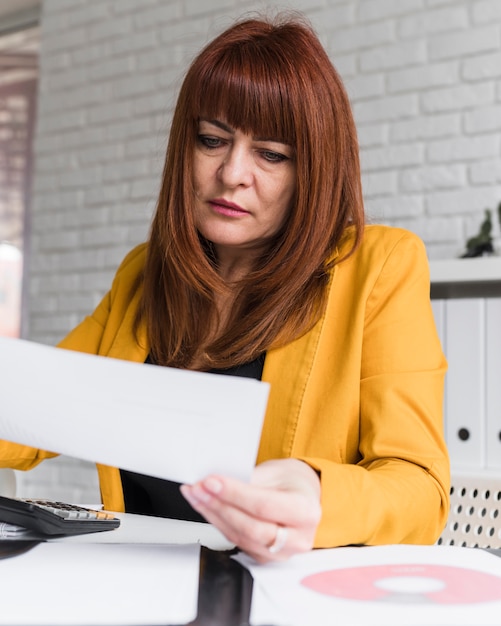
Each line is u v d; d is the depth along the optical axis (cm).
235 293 126
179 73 351
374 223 141
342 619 60
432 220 286
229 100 113
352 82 304
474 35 282
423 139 289
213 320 128
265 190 117
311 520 71
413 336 115
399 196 293
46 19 398
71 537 89
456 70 285
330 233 120
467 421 206
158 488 124
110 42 375
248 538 71
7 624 55
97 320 144
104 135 374
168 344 129
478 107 280
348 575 72
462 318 208
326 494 83
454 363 209
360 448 112
